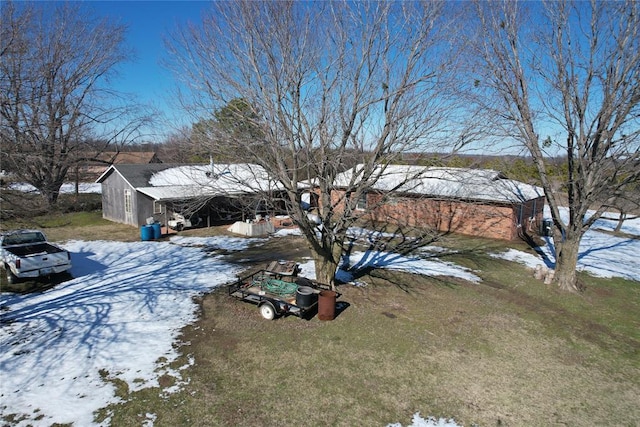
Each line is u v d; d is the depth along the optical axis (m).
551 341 8.90
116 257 15.10
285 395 6.54
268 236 19.31
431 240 19.16
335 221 11.23
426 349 8.25
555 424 6.12
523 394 6.85
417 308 10.45
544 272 13.34
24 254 11.96
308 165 9.47
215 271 13.36
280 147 9.52
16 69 12.68
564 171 23.03
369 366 7.51
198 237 18.94
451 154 9.34
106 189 22.83
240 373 7.15
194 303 10.41
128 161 45.94
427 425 5.96
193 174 17.22
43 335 8.46
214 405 6.23
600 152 11.23
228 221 22.98
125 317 9.47
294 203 9.54
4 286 11.54
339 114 9.84
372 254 16.38
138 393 6.49
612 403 6.70
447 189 19.28
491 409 6.40
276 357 7.73
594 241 20.67
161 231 19.58
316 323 9.28
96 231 19.86
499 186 19.06
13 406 6.08
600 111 11.20
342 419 6.01
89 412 6.00
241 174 13.99
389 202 10.12
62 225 20.83
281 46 8.91
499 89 12.08
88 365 7.30
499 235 19.92
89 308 9.98
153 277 12.62
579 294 12.03
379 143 9.77
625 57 10.66
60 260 11.86
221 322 9.25
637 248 19.16
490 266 14.99
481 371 7.52
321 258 10.89
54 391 6.49
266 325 9.12
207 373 7.13
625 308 11.09
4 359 7.43
